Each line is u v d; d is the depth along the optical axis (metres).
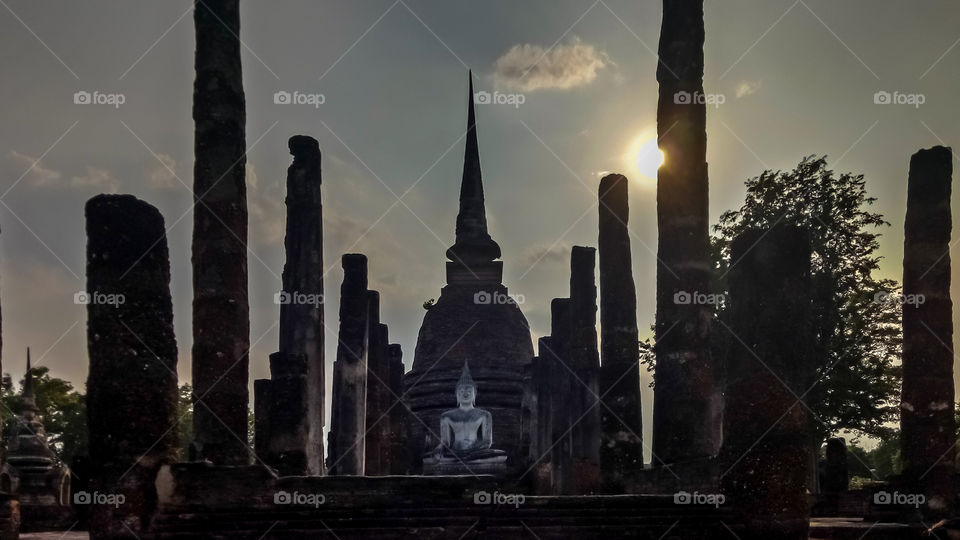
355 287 26.77
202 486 14.70
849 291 34.22
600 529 14.79
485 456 29.72
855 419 34.00
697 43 19.89
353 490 14.84
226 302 17.70
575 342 26.66
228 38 18.50
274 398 18.97
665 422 19.09
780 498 14.40
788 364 14.66
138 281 14.88
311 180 21.89
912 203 20.30
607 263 22.81
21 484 24.84
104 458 14.55
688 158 19.55
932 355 19.75
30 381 26.17
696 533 14.76
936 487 19.36
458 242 36.06
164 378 14.86
